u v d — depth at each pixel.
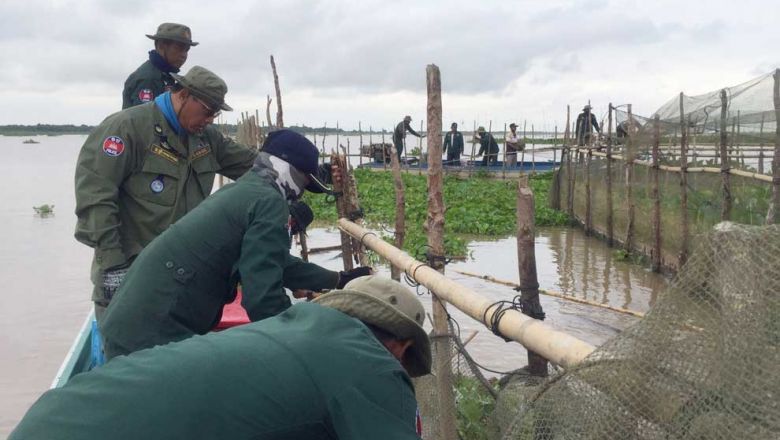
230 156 4.93
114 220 4.11
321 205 20.64
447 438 3.95
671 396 2.00
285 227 3.44
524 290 3.92
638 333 2.10
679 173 11.73
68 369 5.11
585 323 8.68
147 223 4.32
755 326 1.83
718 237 1.94
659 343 2.02
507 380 3.91
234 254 3.42
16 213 22.09
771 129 10.90
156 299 3.36
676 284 2.00
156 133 4.26
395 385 2.11
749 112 10.99
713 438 1.88
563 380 2.37
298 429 2.01
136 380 2.03
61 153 105.00
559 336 2.63
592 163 16.59
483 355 7.48
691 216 11.11
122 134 4.15
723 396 1.87
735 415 1.83
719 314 1.90
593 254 14.23
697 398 1.94
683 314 1.99
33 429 1.99
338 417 2.03
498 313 3.04
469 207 20.27
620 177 14.64
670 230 11.74
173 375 2.02
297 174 3.65
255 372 2.02
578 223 18.16
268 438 1.99
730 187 10.16
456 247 14.02
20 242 16.06
